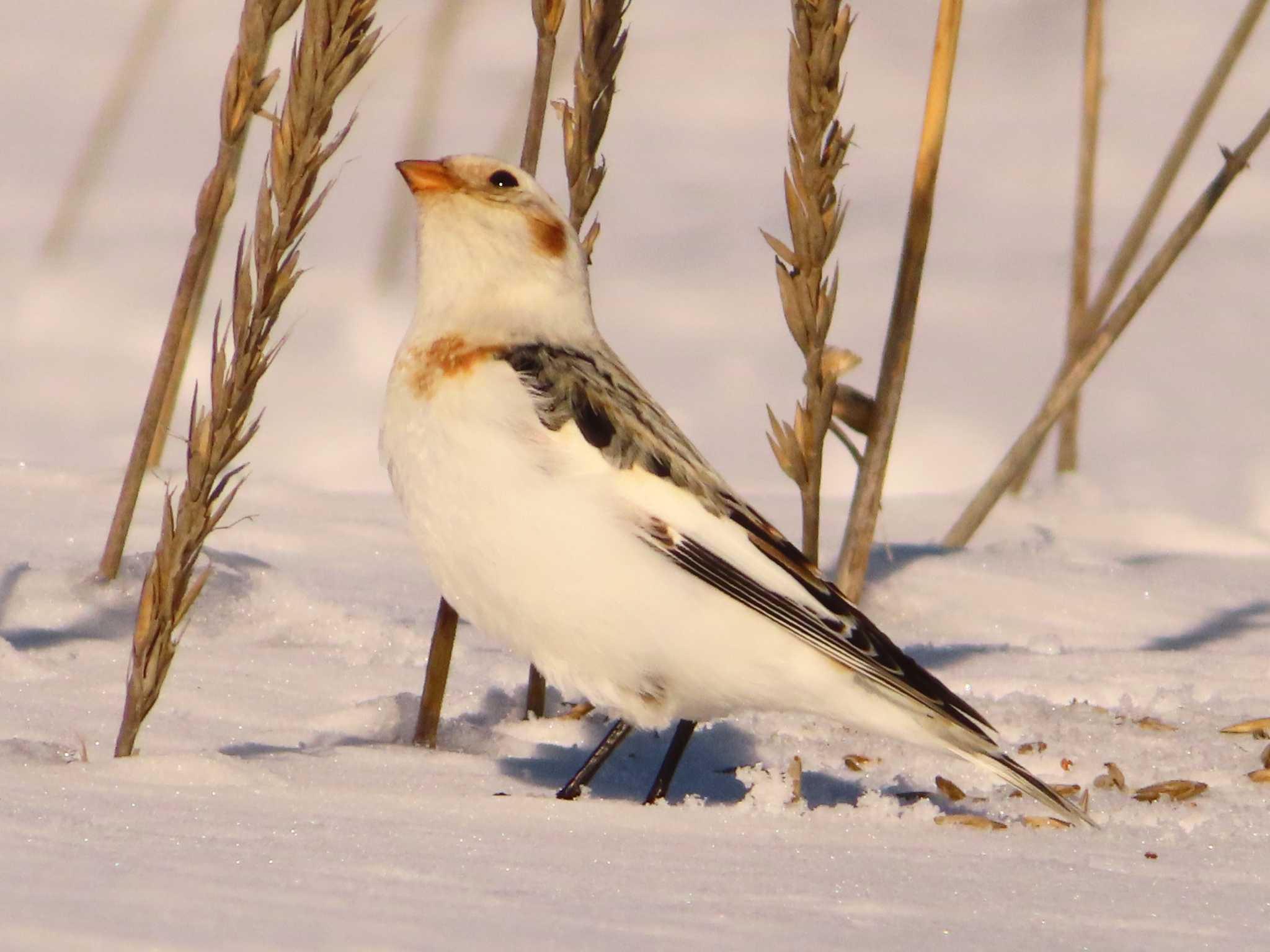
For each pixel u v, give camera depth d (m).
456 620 7.69
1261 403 18.25
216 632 9.25
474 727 8.05
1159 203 12.69
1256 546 13.87
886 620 10.91
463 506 6.89
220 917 4.35
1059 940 4.88
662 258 21.50
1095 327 12.69
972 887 5.43
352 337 17.61
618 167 25.08
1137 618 11.16
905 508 14.40
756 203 23.84
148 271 19.11
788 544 6.99
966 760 6.82
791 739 8.36
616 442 6.89
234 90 7.25
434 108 18.52
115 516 9.65
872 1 31.20
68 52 27.83
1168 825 6.69
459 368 7.07
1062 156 26.05
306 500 12.93
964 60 29.39
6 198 21.84
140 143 24.33
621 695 6.98
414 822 5.79
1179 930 5.07
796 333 8.34
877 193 24.59
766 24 30.23
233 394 6.61
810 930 4.77
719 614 6.82
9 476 12.37
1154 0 31.67
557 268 7.54
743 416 17.02
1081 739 8.17
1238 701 8.95
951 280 21.36
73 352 17.25
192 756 6.30
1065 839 6.32
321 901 4.60
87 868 4.73
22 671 8.13
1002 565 12.07
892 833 6.25
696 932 4.65
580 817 6.08
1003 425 17.28
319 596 10.30
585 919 4.67
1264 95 28.11
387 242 19.06
